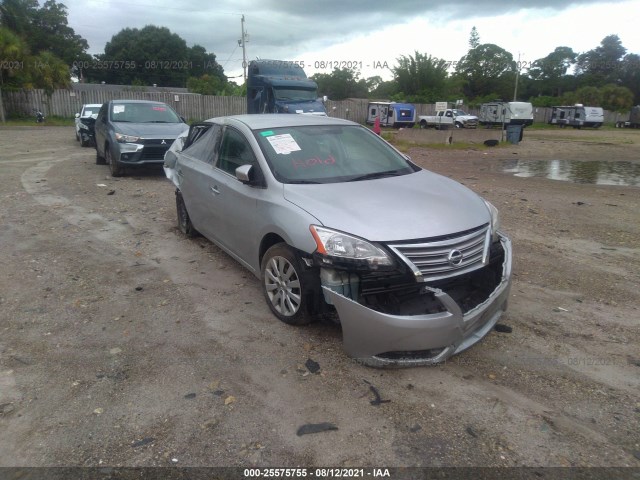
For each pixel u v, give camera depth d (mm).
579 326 4484
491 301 3859
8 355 3959
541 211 8852
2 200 8930
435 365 3832
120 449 2971
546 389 3559
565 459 2906
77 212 8234
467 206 4258
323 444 3010
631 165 17266
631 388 3582
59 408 3334
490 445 3012
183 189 6492
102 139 12172
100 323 4480
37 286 5262
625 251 6613
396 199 4168
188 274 5621
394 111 41688
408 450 2967
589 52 89562
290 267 4219
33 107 34562
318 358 3914
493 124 42719
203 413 3279
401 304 3771
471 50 67625
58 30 67375
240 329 4367
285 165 4723
